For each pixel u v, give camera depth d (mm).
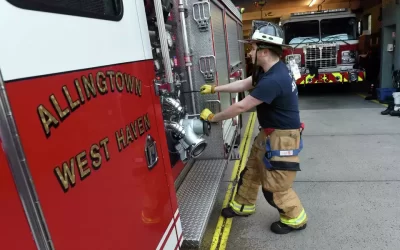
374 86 8688
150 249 1406
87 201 997
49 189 847
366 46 13602
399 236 2582
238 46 5457
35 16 845
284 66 2348
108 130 1134
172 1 2785
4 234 741
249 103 2258
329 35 9484
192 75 2998
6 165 749
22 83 785
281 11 17625
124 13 1323
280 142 2365
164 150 1676
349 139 5035
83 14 1048
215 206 3260
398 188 3346
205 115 2482
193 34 2926
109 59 1174
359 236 2617
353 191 3355
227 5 4027
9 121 742
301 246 2555
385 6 8273
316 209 3066
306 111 7430
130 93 1323
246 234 2775
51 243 842
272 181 2469
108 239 1095
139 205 1334
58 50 915
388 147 4547
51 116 868
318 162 4199
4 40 749
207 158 3309
